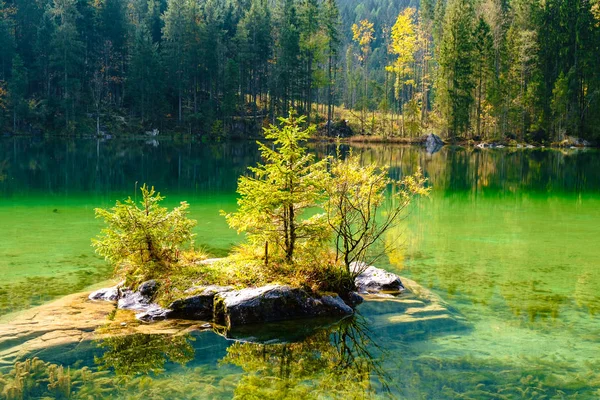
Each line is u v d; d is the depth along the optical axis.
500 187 23.44
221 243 11.17
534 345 5.89
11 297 7.38
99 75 72.44
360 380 4.93
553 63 64.00
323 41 68.94
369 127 69.31
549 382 4.94
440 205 17.70
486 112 65.00
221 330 6.27
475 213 16.05
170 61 70.12
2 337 5.75
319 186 7.69
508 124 62.81
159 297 6.95
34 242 10.95
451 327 6.45
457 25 61.69
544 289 8.20
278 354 5.59
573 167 34.53
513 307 7.28
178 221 8.02
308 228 7.78
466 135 63.41
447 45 62.16
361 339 6.04
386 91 70.00
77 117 65.06
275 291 6.72
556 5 63.81
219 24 76.62
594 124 58.44
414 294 7.75
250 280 7.19
